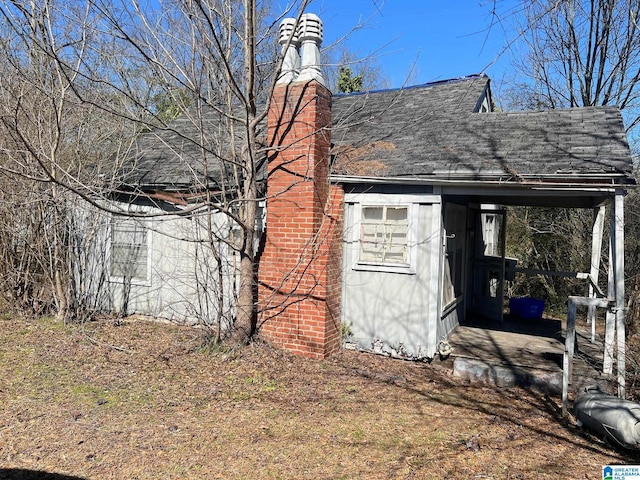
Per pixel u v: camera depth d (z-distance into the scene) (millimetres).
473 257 11016
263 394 6160
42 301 9812
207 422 5312
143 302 9930
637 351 7555
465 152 7527
